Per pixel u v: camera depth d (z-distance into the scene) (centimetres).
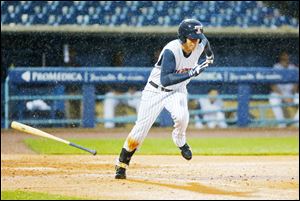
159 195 2428
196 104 6306
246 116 6312
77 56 6656
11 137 5303
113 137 5294
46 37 6600
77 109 6153
